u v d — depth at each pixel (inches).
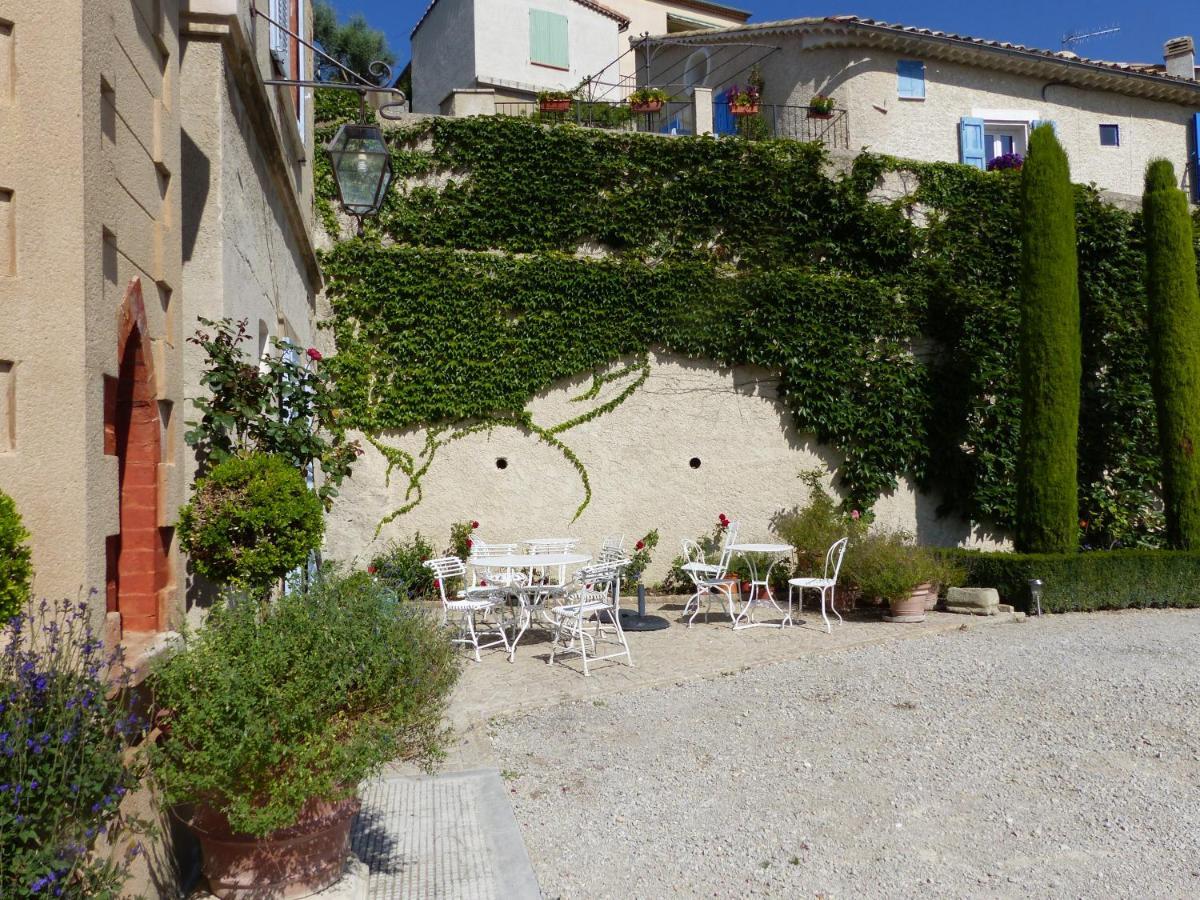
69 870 86.8
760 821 173.6
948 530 488.7
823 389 468.4
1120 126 703.1
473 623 338.3
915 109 641.6
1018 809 179.0
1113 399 518.6
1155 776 195.3
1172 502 455.8
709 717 242.5
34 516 103.4
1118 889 145.5
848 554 403.5
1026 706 247.9
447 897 139.1
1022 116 668.7
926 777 196.5
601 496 446.3
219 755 113.0
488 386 432.1
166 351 146.9
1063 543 427.5
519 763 207.3
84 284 107.7
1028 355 440.5
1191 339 455.8
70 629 97.4
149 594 140.4
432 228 440.1
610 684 274.4
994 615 390.9
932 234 501.0
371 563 398.0
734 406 465.4
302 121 349.1
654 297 453.1
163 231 146.6
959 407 489.1
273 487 157.4
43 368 104.9
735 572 421.7
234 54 193.8
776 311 463.8
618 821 173.8
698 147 471.5
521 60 837.8
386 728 128.0
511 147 450.0
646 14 995.9
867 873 151.8
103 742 96.4
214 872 127.4
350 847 151.3
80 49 108.6
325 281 418.0
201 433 164.6
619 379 451.8
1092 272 527.5
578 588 331.3
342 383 414.9
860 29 614.5
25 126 105.1
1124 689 262.5
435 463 428.1
